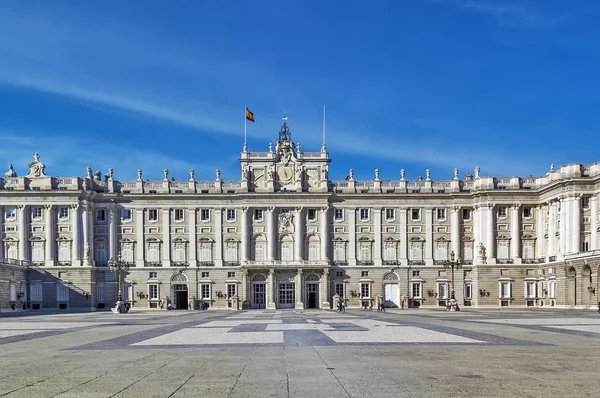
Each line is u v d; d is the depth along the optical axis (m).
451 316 64.69
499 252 112.75
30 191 109.06
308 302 113.88
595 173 98.81
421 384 16.80
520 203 112.25
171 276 113.88
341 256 115.69
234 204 115.31
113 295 112.75
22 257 109.00
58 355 24.73
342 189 116.25
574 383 16.84
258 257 115.06
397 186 116.88
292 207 115.12
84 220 110.88
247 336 33.88
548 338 31.50
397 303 114.56
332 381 17.38
